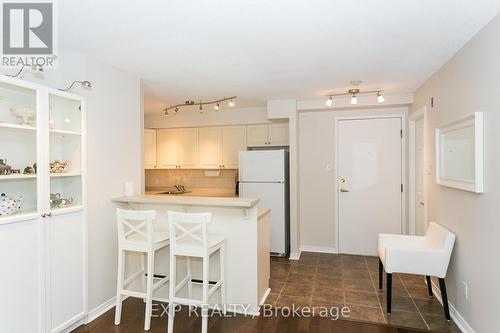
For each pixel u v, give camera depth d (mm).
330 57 2609
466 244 2326
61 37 2164
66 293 2279
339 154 4527
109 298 2746
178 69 2928
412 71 3014
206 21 1938
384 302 2879
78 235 2391
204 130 5215
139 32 2094
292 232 4285
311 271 3746
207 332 2367
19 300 1941
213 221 2803
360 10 1804
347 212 4512
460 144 2361
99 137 2631
